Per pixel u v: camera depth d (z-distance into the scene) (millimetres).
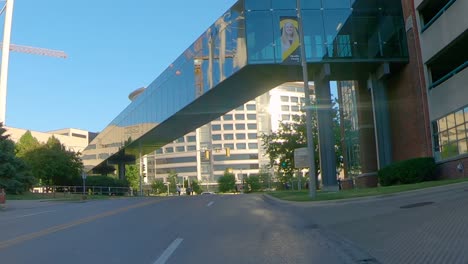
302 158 23422
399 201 15750
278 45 30438
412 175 24859
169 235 11258
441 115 25234
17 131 120000
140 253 8875
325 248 8906
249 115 169500
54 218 17125
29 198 40344
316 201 18906
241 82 35844
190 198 30641
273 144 47750
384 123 31375
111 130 76062
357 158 36594
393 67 29969
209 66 38844
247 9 30875
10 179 42281
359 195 18781
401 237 9117
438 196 15281
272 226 12531
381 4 30250
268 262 7852
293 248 9055
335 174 30750
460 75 23266
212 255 8562
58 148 59938
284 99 173375
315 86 32750
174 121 52844
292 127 47594
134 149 71000
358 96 34344
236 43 32688
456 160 23438
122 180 68812
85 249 9430
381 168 29266
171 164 169625
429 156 26188
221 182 132625
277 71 32156
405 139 29266
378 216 12570
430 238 8633
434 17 25234
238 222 13711
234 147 167000
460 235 8523
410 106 28516
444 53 25156
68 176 58094
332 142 31188
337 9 30500
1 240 10961
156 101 55250
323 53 29984
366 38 29984
